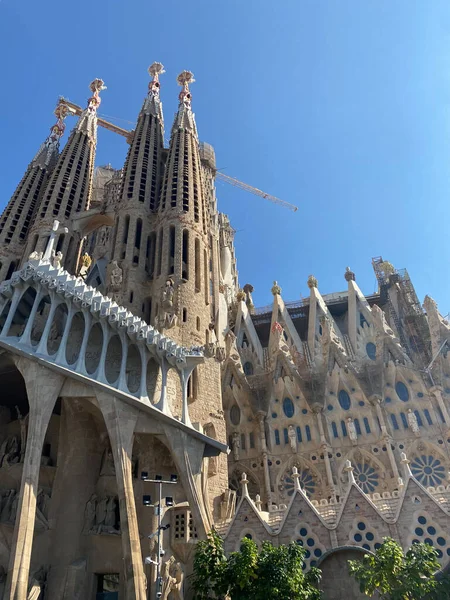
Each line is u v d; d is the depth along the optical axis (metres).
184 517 32.38
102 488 33.97
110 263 54.53
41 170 76.81
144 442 35.31
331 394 49.06
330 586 27.50
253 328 64.88
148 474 34.03
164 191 60.47
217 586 23.39
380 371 49.06
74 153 75.06
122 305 49.47
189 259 51.25
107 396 31.58
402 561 23.41
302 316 73.38
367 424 46.44
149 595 28.92
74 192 70.00
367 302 65.06
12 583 23.83
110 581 31.47
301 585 22.66
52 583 30.03
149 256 56.12
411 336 59.91
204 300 49.56
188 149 65.44
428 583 22.33
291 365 51.25
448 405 46.03
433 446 43.59
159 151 70.94
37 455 28.50
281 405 49.25
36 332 39.56
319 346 59.78
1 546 31.83
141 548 30.83
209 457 36.56
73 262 62.84
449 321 55.78
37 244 61.34
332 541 29.25
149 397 36.03
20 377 39.12
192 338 44.47
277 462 45.62
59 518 32.66
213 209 79.62
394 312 63.81
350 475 31.97
